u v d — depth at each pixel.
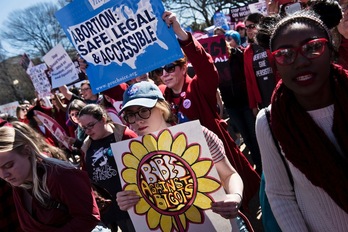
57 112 6.36
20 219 1.99
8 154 1.82
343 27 2.34
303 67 1.26
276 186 1.48
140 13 2.48
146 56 2.54
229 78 4.50
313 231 1.45
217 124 2.68
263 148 1.48
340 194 1.28
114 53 2.66
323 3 1.45
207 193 1.73
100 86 2.80
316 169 1.30
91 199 1.92
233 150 2.67
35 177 1.86
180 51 2.43
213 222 1.75
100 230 2.28
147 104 2.00
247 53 4.25
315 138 1.30
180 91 2.90
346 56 2.38
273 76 4.09
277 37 1.32
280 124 1.36
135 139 1.82
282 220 1.46
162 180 1.81
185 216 1.79
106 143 3.07
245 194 2.60
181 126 1.73
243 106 4.59
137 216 1.88
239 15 10.56
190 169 1.74
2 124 2.64
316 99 1.31
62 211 1.89
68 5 2.74
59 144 5.98
